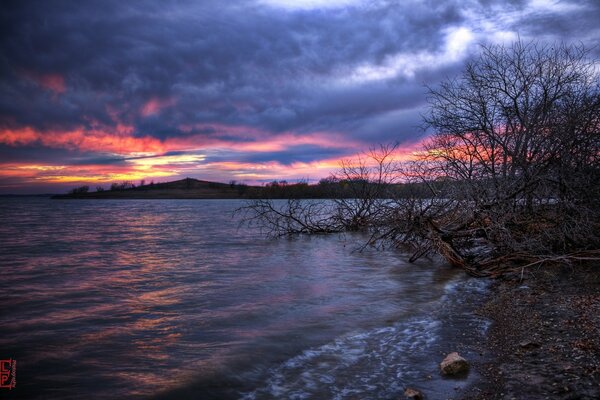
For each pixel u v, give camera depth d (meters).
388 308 8.21
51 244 22.61
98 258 17.06
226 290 10.35
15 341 6.83
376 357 5.74
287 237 23.02
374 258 14.72
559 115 11.47
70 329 7.45
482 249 13.36
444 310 7.91
